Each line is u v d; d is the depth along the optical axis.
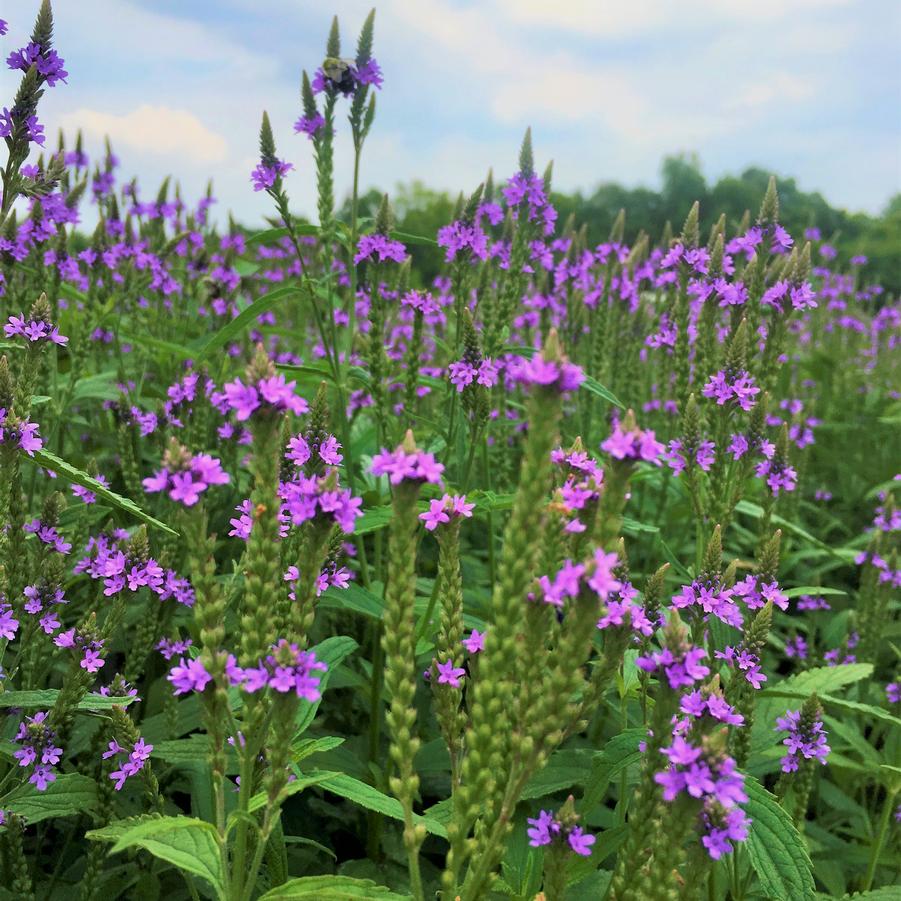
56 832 0.51
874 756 0.53
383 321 0.64
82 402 0.86
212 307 0.98
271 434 0.28
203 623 0.28
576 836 0.29
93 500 0.52
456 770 0.32
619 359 0.94
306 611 0.30
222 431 0.68
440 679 0.32
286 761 0.29
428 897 0.49
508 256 0.72
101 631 0.40
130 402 0.68
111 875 0.43
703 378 0.61
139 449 0.70
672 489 0.86
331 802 0.59
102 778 0.40
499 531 0.85
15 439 0.37
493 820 0.30
